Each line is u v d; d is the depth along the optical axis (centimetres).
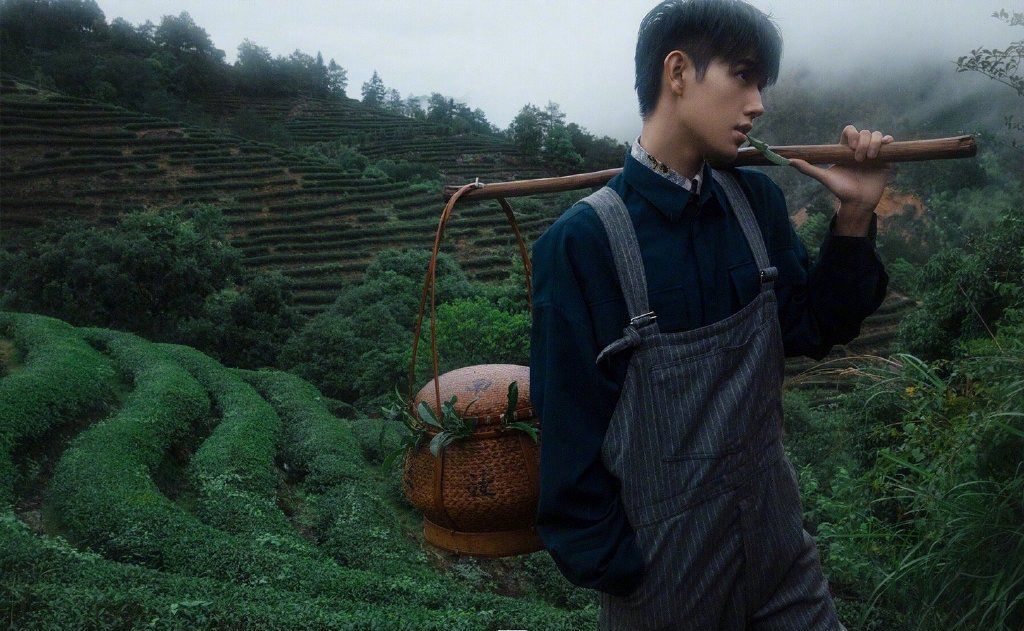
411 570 883
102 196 5444
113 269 3017
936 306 1155
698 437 107
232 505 973
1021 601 172
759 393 112
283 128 9419
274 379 1850
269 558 752
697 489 107
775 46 111
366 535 975
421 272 3766
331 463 1241
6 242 4369
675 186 111
